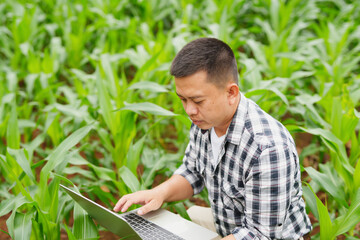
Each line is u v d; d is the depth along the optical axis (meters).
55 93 3.93
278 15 4.89
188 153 1.97
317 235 2.31
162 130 4.08
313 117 2.84
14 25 4.77
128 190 2.46
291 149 1.54
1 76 4.23
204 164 1.81
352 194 2.45
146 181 2.55
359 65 5.02
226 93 1.51
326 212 1.95
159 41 4.35
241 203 1.70
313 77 4.21
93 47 5.51
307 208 2.29
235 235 1.60
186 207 3.05
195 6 5.83
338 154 2.39
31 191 2.17
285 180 1.52
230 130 1.58
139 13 6.07
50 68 4.16
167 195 1.94
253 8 6.02
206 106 1.49
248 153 1.55
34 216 2.06
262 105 2.87
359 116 2.47
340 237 2.68
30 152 2.60
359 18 5.41
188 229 1.77
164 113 2.34
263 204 1.55
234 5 5.27
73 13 5.56
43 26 5.04
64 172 2.60
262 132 1.54
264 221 1.57
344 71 3.81
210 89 1.46
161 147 3.52
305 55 4.44
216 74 1.44
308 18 5.18
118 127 2.74
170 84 3.82
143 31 4.58
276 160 1.50
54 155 2.18
